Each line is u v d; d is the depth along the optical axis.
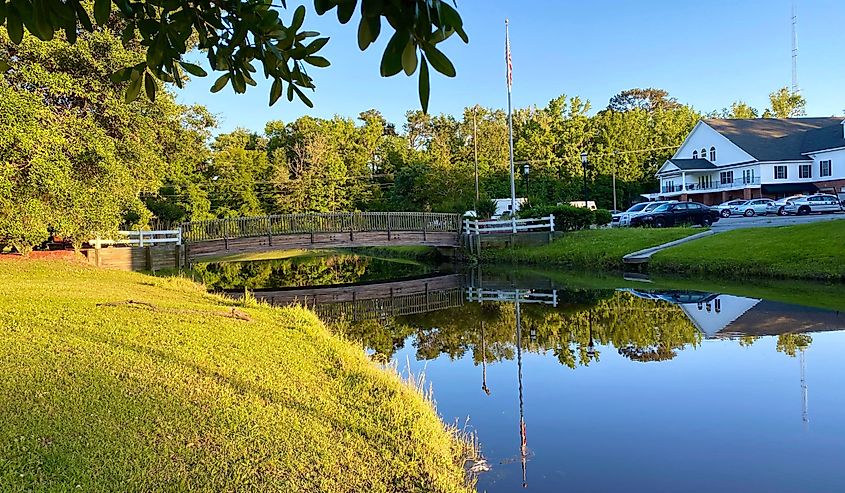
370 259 38.88
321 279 25.81
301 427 5.19
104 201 16.55
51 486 3.81
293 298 19.23
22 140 12.20
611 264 23.33
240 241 25.08
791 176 43.53
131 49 17.16
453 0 1.47
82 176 16.33
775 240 19.75
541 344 11.28
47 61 15.21
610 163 53.47
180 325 8.63
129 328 8.08
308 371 7.07
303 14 2.08
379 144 63.81
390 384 6.91
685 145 52.44
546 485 5.11
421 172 42.53
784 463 5.48
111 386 5.64
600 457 5.73
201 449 4.54
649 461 5.61
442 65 1.54
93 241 20.80
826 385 7.75
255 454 4.55
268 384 6.27
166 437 4.68
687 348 10.18
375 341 12.09
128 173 17.89
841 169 40.69
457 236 30.25
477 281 22.78
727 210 35.38
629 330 12.09
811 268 16.78
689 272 19.97
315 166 47.66
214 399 5.60
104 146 16.06
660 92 83.75
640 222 29.75
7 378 5.63
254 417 5.25
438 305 17.14
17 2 1.98
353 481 4.39
